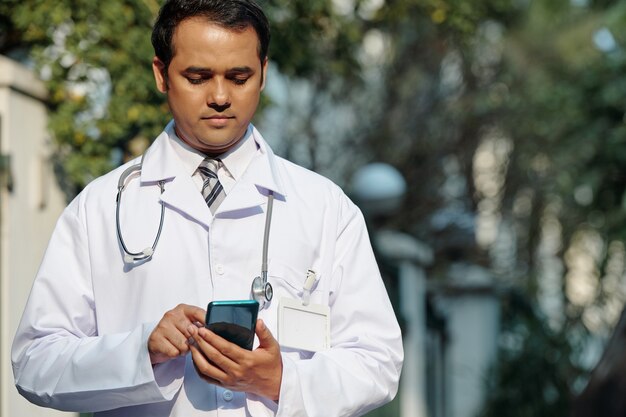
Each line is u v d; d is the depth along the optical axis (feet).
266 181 11.13
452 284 45.27
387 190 34.42
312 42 27.20
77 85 21.83
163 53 10.65
